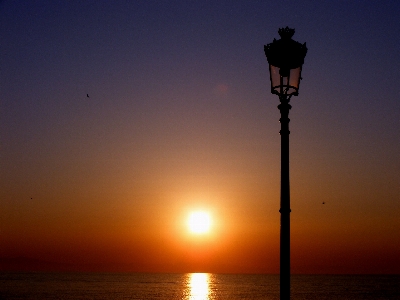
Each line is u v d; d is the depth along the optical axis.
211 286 193.50
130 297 115.50
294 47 9.60
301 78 9.70
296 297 126.56
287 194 9.28
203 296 126.31
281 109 9.68
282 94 9.68
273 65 9.79
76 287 158.12
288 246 9.07
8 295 114.62
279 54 9.62
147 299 110.56
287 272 9.00
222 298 119.94
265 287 188.50
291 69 9.70
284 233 9.11
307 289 175.50
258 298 120.81
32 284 175.00
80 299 105.19
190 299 114.75
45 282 195.38
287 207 9.21
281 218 9.20
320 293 147.38
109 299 107.56
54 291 132.50
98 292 132.12
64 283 189.38
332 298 124.31
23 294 118.31
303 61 9.74
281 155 9.48
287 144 9.49
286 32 9.80
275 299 117.44
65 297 110.31
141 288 162.12
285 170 9.36
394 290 173.62
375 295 139.75
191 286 188.88
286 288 8.95
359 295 139.25
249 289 169.75
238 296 128.38
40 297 109.62
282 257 9.05
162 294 130.75
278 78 9.74
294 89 9.67
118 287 165.38
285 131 9.55
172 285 194.62
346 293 148.88
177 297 120.25
